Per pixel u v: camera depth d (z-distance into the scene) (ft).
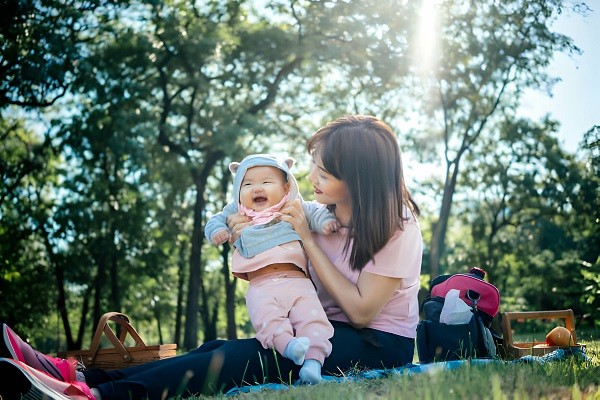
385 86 86.79
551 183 113.91
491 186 115.24
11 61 67.05
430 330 16.75
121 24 79.51
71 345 98.02
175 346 19.33
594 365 14.57
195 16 84.69
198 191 88.89
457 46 88.07
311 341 13.48
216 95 88.79
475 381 10.41
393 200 14.38
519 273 117.08
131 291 108.06
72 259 95.14
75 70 72.23
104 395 11.86
